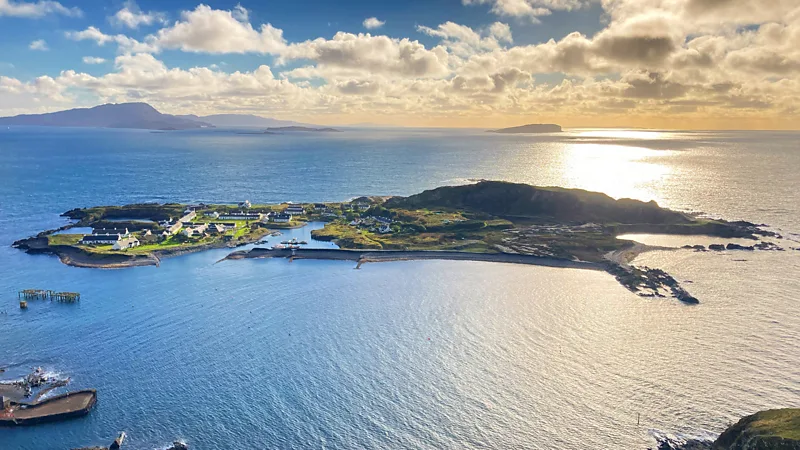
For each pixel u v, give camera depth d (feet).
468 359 459.32
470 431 367.25
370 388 416.46
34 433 372.17
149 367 449.89
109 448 355.97
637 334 507.30
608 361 453.58
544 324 531.50
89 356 468.75
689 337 499.51
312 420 379.55
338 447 352.90
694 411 385.29
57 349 481.05
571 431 366.02
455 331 515.50
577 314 558.56
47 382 428.15
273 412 388.37
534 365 447.83
